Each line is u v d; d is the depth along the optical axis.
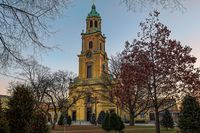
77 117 91.19
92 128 47.81
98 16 100.56
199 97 24.06
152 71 25.42
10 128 13.98
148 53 26.44
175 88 25.23
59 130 43.66
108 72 50.78
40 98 52.06
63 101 58.16
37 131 14.50
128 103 37.38
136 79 26.53
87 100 89.44
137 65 26.80
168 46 26.12
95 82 87.31
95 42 96.62
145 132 34.53
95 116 75.62
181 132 20.22
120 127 33.22
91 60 94.38
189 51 25.92
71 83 67.06
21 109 14.34
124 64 28.75
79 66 96.00
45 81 52.94
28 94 14.96
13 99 14.59
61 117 63.34
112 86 42.81
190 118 19.77
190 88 24.84
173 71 25.27
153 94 26.30
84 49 97.50
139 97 33.66
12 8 6.61
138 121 77.44
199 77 25.14
